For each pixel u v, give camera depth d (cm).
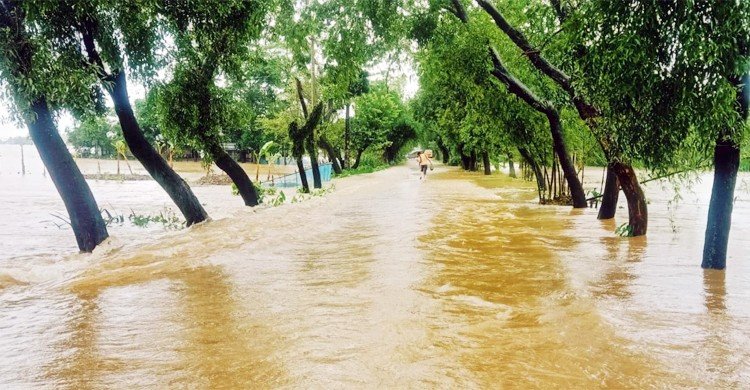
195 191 3144
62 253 1020
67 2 961
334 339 450
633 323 479
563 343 431
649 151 681
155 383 365
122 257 848
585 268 723
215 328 488
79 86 912
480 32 1259
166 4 1138
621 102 669
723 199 697
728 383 352
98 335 472
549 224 1192
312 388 352
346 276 700
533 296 580
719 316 500
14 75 836
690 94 587
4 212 1830
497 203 1720
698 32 555
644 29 594
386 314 521
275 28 1391
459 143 3984
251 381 365
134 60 1174
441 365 389
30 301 595
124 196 2673
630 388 347
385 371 379
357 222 1274
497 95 1589
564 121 1627
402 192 2239
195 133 1433
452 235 1028
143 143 1268
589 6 666
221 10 1166
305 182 2350
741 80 623
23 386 364
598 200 1703
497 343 434
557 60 1091
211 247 925
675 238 989
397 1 1258
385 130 4897
